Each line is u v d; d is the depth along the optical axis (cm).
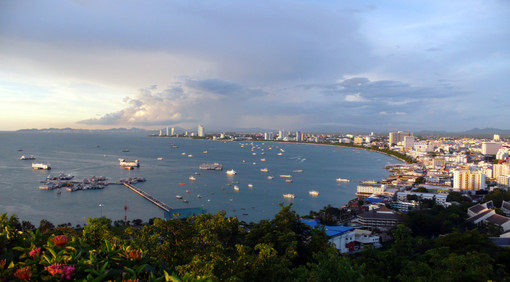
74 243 897
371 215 8869
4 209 9775
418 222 7569
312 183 16300
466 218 8394
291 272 1970
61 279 739
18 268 779
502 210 9875
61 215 9369
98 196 11794
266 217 9931
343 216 9825
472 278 2247
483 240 4428
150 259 883
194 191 13300
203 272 1434
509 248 3650
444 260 2433
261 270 1892
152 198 11488
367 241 6800
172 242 1912
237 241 3183
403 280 2323
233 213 10331
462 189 14175
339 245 6016
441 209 9381
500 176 15850
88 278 729
